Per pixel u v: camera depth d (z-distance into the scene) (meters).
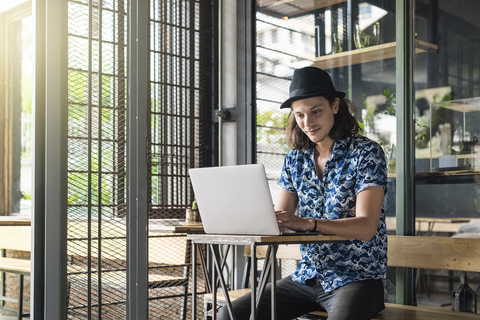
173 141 3.38
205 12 3.59
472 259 2.14
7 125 4.83
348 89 2.98
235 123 3.48
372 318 1.92
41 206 2.16
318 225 1.70
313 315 2.06
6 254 4.49
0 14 4.81
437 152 2.59
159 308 3.13
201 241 1.72
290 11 3.25
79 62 2.30
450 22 2.57
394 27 2.78
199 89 3.53
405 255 2.37
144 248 2.03
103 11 2.69
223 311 2.02
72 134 2.37
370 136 2.85
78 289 2.36
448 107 2.57
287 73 3.25
